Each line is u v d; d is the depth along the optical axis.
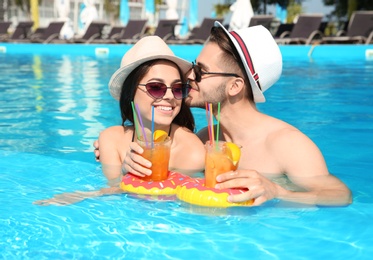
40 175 2.68
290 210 2.04
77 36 19.30
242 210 2.03
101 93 6.05
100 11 41.41
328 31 21.09
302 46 11.41
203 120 4.40
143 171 2.27
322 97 5.50
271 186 2.15
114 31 17.97
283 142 2.43
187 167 2.75
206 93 2.52
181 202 2.13
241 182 2.06
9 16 39.97
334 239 1.75
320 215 1.99
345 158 3.04
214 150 2.10
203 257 1.61
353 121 4.19
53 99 5.59
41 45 14.51
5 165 2.91
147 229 1.84
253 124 2.57
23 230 1.84
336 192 2.24
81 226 1.88
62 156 3.15
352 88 6.12
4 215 2.00
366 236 1.78
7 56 12.56
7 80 7.46
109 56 12.40
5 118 4.50
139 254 1.63
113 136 2.89
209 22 15.12
